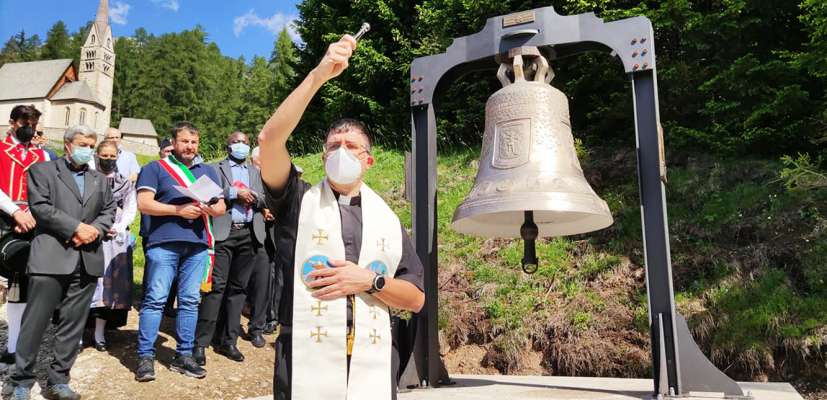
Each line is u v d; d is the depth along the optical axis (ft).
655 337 10.57
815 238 20.27
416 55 40.09
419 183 13.37
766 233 21.45
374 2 45.14
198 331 16.39
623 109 29.30
